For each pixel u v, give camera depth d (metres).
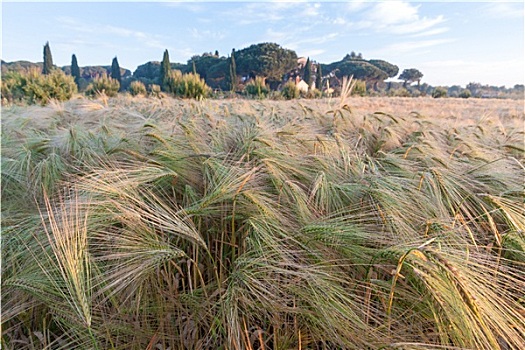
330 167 2.71
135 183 1.98
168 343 1.72
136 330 1.62
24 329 1.74
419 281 1.40
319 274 1.55
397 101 26.23
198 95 20.09
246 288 1.52
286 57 70.69
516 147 3.74
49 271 1.53
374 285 1.59
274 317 1.53
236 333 1.42
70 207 1.70
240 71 68.25
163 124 3.96
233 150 3.22
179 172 2.58
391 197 2.02
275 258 1.66
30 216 2.02
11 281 1.52
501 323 1.22
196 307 1.70
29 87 14.91
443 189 2.28
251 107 6.91
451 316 1.25
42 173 2.59
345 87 5.93
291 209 2.10
